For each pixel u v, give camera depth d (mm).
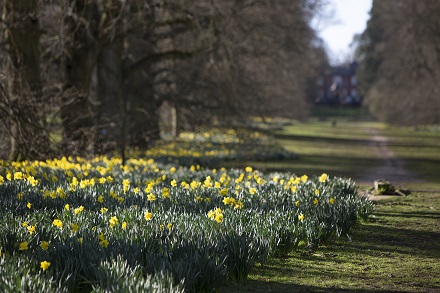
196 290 6215
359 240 9828
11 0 19000
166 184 13477
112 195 10320
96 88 27828
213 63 26328
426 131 74000
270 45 28828
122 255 6348
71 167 15344
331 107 146125
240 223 8336
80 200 10375
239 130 29078
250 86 28828
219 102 28438
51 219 9258
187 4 25844
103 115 25344
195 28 26391
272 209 10297
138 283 5496
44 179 13188
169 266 6090
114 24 22891
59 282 5645
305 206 10453
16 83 18547
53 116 19781
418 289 7051
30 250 6961
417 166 29016
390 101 81250
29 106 17719
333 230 9812
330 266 8078
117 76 27891
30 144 17359
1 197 10242
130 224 8117
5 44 19188
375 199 15062
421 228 11023
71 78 23562
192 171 16719
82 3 23547
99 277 5844
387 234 10406
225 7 25109
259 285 7051
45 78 21578
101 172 14445
